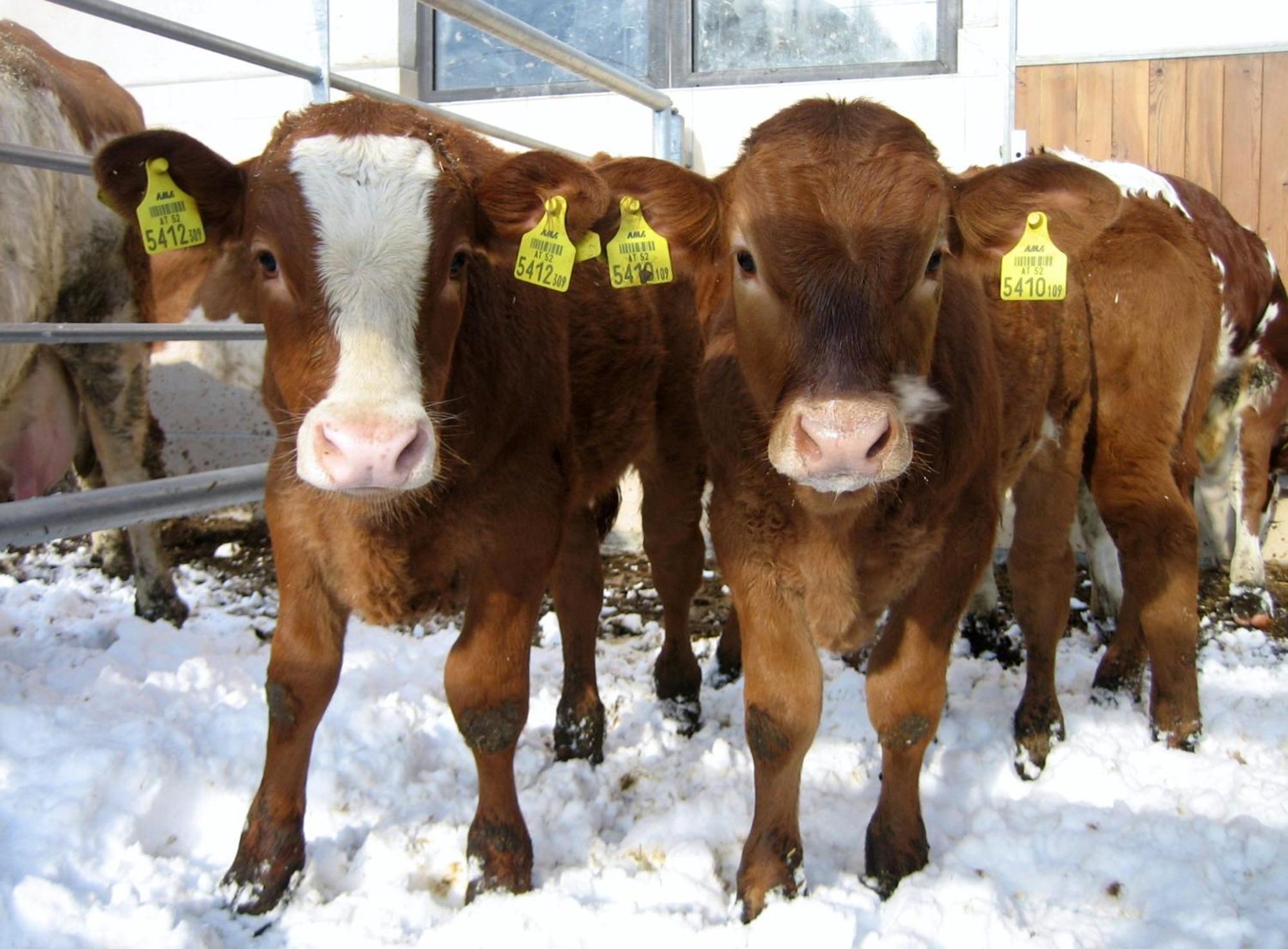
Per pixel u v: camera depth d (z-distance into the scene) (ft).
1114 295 5.49
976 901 3.99
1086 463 5.70
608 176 4.32
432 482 4.03
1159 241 5.57
